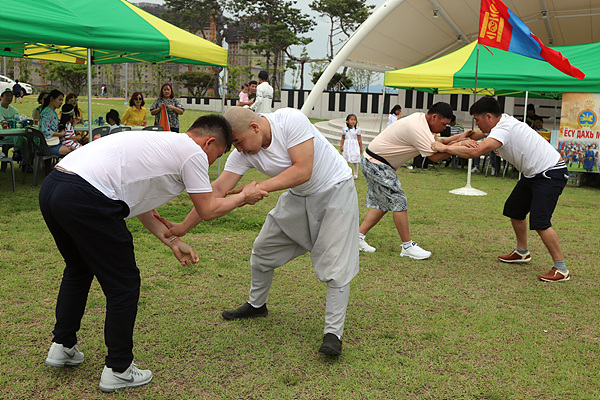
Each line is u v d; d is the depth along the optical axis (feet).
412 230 21.84
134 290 8.63
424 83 35.32
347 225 10.18
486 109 15.80
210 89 201.26
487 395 9.02
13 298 12.32
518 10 63.05
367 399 8.80
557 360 10.45
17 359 9.54
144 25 23.16
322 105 93.15
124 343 8.59
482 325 12.04
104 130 28.25
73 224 7.90
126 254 8.39
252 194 9.07
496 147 15.37
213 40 168.76
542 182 15.58
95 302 12.18
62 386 8.78
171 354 10.05
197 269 15.20
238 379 9.27
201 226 20.43
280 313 12.35
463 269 16.57
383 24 60.39
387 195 17.33
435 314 12.67
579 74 23.09
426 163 45.91
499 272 16.40
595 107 35.24
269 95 30.89
